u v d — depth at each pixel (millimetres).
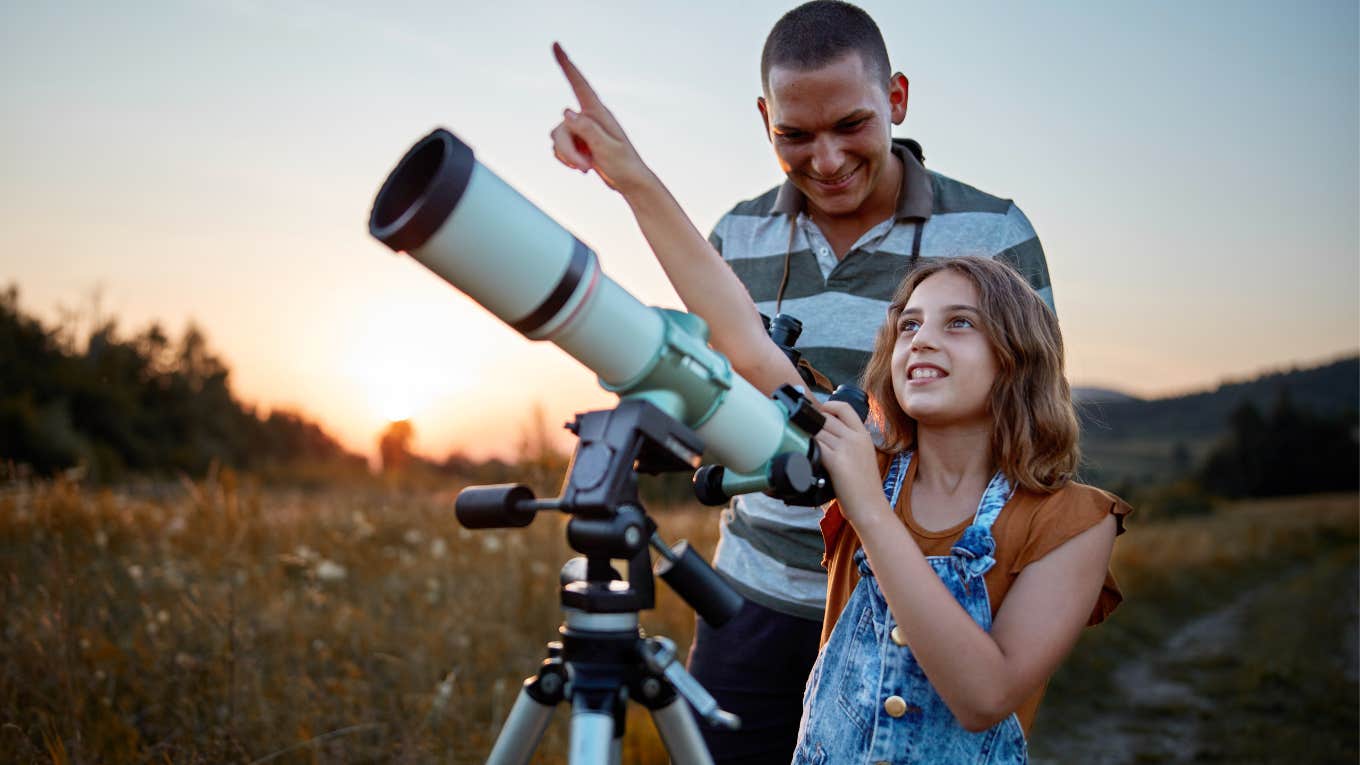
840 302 2311
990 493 1695
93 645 3270
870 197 2271
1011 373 1693
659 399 1291
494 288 1171
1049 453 1704
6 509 5105
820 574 2240
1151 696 6359
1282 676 6934
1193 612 10766
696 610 1361
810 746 1722
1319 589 13977
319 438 40312
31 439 24344
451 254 1132
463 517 1309
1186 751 5195
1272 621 10219
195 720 2916
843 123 2029
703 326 1369
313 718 3094
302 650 3545
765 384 1685
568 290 1184
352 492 8062
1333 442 67812
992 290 1722
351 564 5219
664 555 1332
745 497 2346
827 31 2004
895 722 1615
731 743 2316
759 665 2291
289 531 5535
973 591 1612
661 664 1212
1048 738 5344
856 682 1686
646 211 1534
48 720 2715
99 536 4691
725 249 2564
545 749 3271
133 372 33406
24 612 3445
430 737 3111
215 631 3490
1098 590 1611
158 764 2711
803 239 2385
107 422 30234
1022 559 1622
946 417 1714
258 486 6363
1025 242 2258
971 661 1438
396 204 1171
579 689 1220
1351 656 7965
